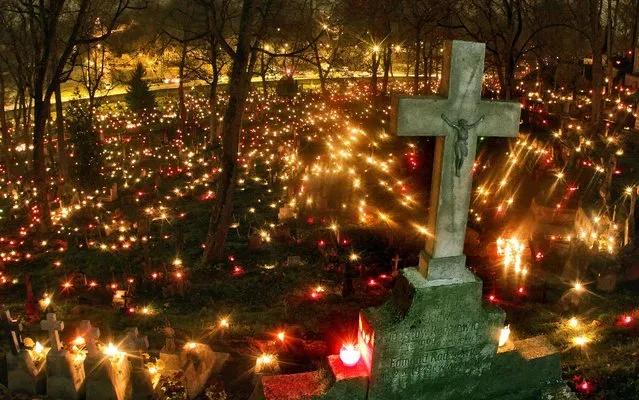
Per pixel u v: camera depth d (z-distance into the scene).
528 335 9.74
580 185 18.25
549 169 21.39
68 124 22.17
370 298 12.34
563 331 9.74
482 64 5.80
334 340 10.06
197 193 23.98
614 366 8.01
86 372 7.80
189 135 33.97
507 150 26.09
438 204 5.99
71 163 25.58
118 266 16.44
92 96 27.77
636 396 7.27
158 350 9.71
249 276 15.47
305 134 33.81
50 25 17.38
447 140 5.89
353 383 6.09
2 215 21.53
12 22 23.14
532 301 11.65
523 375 6.74
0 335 9.82
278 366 8.86
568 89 38.03
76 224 20.23
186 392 8.34
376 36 34.09
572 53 38.94
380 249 16.38
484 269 13.69
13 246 18.25
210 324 11.80
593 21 25.48
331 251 16.06
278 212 20.97
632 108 27.45
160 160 29.09
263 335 10.70
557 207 15.94
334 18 31.97
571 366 8.27
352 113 38.97
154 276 14.62
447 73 5.78
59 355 7.77
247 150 30.55
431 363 6.23
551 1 32.75
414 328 6.00
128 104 38.75
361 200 20.44
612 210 14.16
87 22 25.38
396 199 21.22
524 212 18.06
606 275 11.41
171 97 46.88
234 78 15.84
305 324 10.90
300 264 15.84
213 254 16.55
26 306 12.15
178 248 18.03
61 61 17.84
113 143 31.75
